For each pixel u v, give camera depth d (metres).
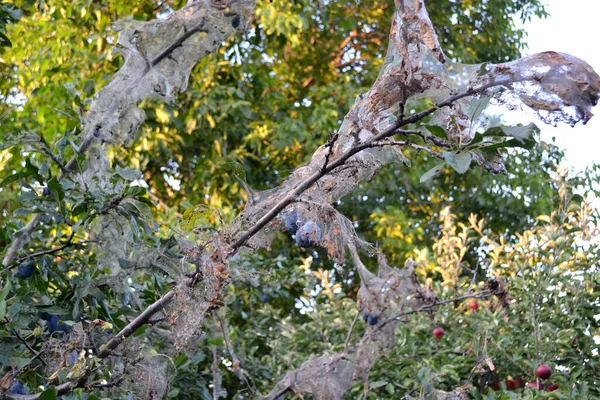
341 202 14.66
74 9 12.59
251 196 4.44
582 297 7.28
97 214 4.78
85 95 12.20
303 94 15.66
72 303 5.00
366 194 14.66
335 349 7.41
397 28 3.92
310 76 15.78
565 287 7.38
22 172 4.84
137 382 4.60
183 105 13.30
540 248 7.55
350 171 4.42
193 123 12.86
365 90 14.72
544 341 7.16
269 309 8.88
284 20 12.90
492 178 15.13
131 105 5.86
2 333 4.30
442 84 3.66
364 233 14.78
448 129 3.73
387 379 7.21
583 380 6.87
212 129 13.40
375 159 4.46
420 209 15.92
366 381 6.62
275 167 13.91
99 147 5.74
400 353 7.33
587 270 7.58
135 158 12.66
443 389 7.22
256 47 14.10
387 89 4.00
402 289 6.55
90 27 12.91
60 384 4.23
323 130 13.70
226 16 5.98
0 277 4.85
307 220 4.37
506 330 7.30
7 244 5.02
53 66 12.67
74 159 5.16
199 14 5.98
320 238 4.35
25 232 5.10
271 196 4.51
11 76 14.52
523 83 3.60
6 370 4.50
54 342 4.33
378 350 6.66
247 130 13.66
